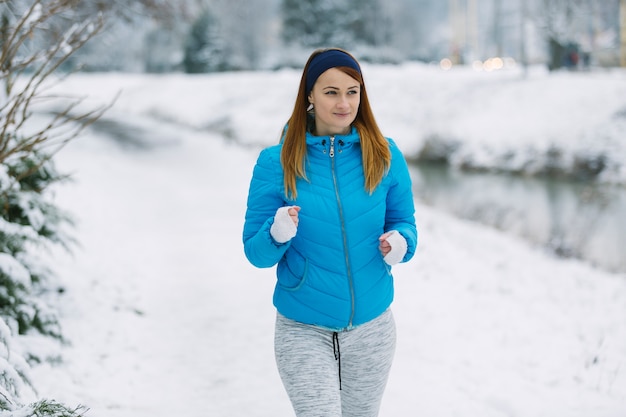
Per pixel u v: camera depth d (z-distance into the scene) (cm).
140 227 982
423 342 542
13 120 421
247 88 3566
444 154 2300
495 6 5281
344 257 272
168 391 436
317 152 276
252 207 281
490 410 417
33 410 317
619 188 1695
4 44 418
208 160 1941
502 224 1298
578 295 737
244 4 4997
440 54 7044
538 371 488
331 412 260
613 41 3888
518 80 2652
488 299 680
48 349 450
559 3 2955
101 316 570
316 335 276
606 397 442
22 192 535
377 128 285
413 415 409
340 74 270
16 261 466
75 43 453
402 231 280
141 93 4047
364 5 5038
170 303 632
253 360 493
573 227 1250
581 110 2212
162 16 1253
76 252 768
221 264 784
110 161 1695
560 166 1942
